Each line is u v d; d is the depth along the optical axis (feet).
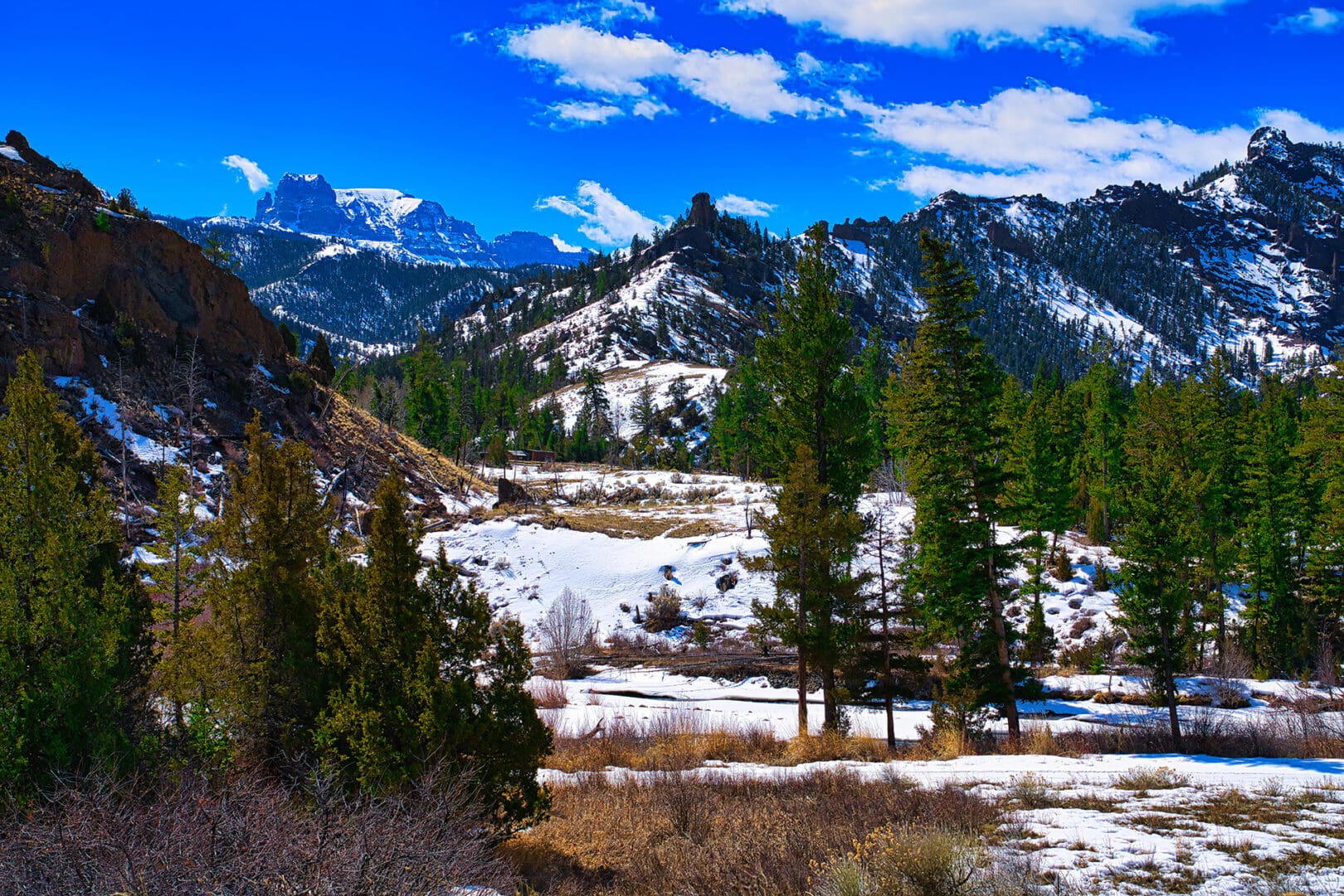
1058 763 55.93
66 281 159.12
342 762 35.91
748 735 80.48
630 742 75.92
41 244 157.69
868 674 81.92
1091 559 164.35
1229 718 88.02
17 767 31.96
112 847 21.53
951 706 80.18
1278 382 232.32
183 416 154.40
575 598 153.28
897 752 72.38
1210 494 145.28
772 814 40.86
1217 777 46.68
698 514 196.13
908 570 97.35
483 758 35.73
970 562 81.92
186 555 60.90
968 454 84.48
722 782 51.19
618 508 208.54
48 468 42.16
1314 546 149.89
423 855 23.73
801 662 82.94
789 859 32.71
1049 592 153.17
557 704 103.71
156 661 46.01
